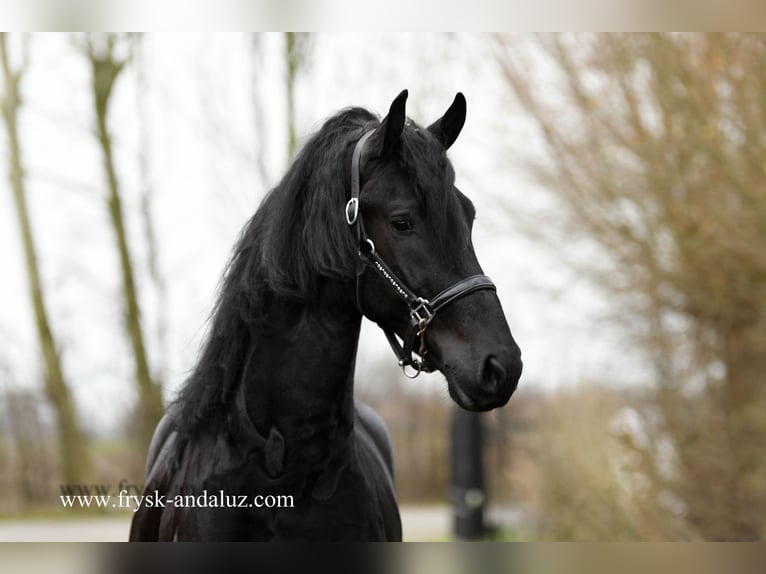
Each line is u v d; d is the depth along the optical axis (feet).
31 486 64.08
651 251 40.01
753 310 38.81
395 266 13.80
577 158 40.91
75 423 63.93
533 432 48.08
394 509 17.56
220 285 15.49
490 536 50.93
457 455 51.85
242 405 14.70
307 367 14.39
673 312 40.96
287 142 54.85
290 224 14.51
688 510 39.47
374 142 14.06
